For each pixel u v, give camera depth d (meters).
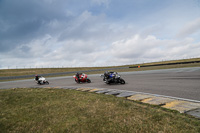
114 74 10.20
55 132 2.80
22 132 2.92
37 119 3.59
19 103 5.41
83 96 5.98
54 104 4.91
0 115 4.04
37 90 8.45
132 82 10.31
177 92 5.85
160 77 12.02
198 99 4.57
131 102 4.74
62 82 14.95
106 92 7.09
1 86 14.91
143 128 2.68
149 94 5.82
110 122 3.06
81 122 3.17
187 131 2.47
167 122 2.88
